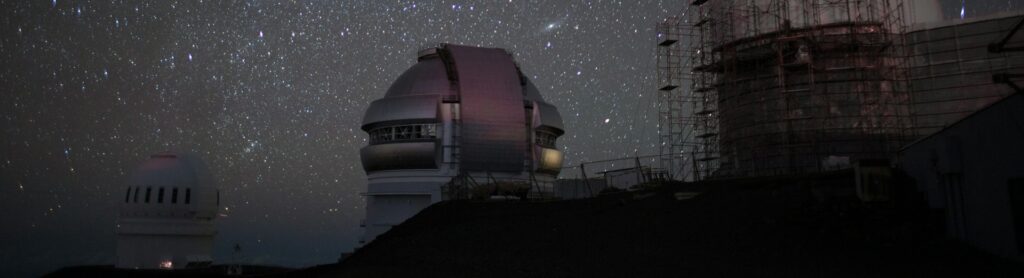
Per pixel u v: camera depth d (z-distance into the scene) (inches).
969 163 634.8
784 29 1343.5
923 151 713.6
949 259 594.9
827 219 745.6
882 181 732.0
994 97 1195.9
